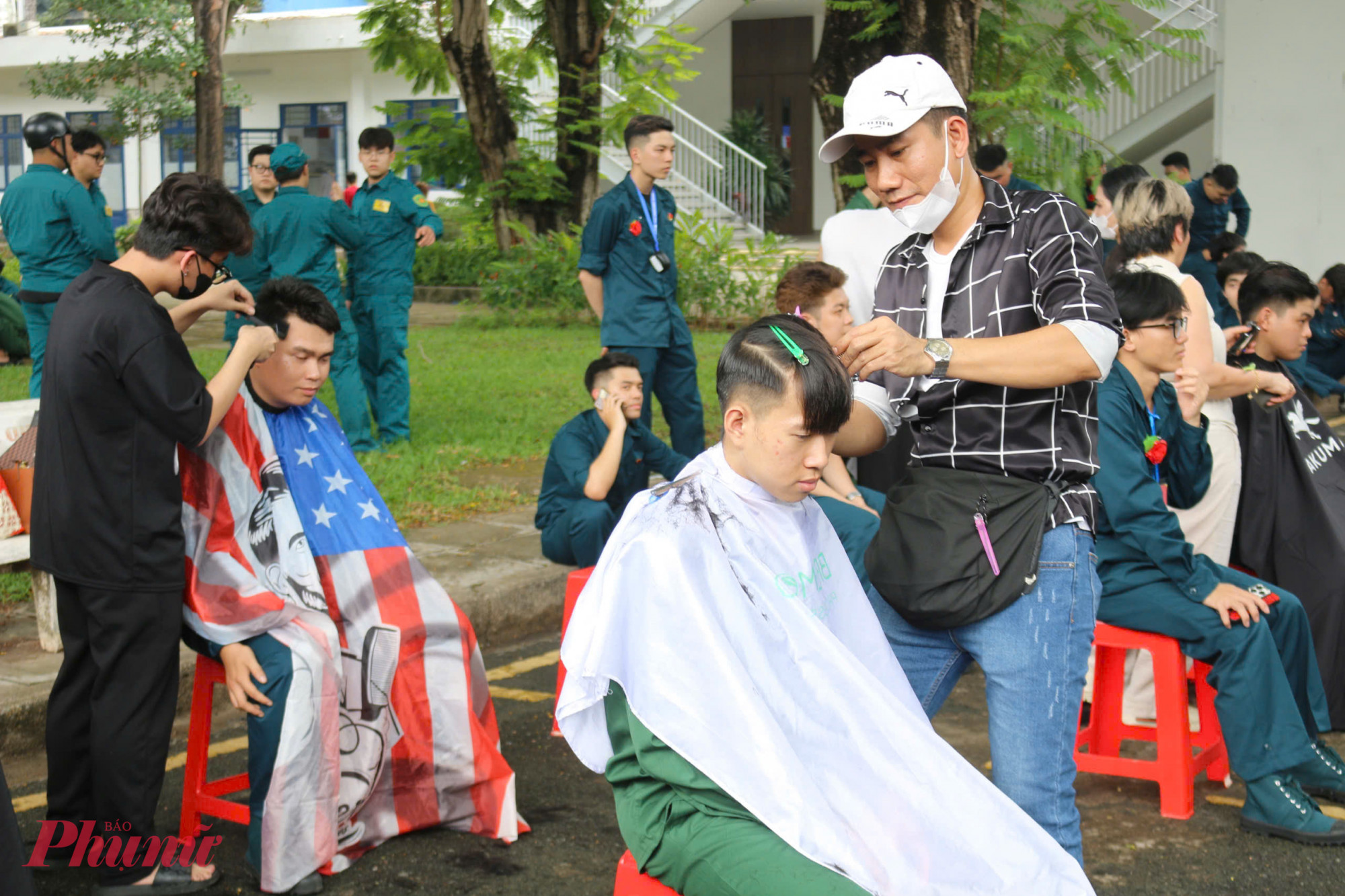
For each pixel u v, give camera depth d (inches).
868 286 191.0
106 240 311.9
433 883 131.3
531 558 237.1
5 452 205.5
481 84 682.2
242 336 131.6
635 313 257.8
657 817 81.3
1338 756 159.5
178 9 774.5
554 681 198.7
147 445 123.4
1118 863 135.7
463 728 140.7
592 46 692.7
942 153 99.5
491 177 701.3
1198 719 181.5
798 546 88.4
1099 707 157.2
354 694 136.1
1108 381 148.1
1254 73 519.8
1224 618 141.5
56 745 130.8
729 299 616.7
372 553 141.5
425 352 530.0
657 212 260.4
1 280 472.7
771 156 1019.9
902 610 102.7
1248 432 173.8
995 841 81.2
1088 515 100.4
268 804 126.3
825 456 85.2
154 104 802.8
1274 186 523.2
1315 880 132.0
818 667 83.7
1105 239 319.3
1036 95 431.5
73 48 1064.2
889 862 80.3
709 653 79.8
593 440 199.6
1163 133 748.6
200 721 137.9
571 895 128.8
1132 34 530.9
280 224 311.6
